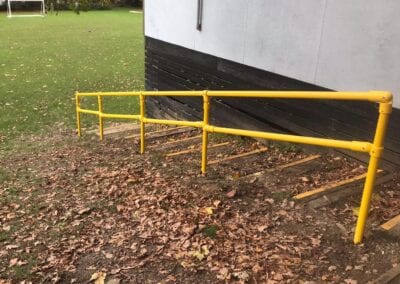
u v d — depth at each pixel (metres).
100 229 4.27
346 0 4.77
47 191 5.64
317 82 5.35
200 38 7.53
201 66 7.68
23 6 37.19
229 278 3.22
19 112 11.35
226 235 3.74
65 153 7.85
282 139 3.81
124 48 20.45
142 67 16.64
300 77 5.59
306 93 3.47
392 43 4.40
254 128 6.71
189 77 8.12
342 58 4.95
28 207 5.11
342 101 5.17
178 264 3.49
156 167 5.84
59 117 11.11
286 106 6.01
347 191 4.19
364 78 4.75
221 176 5.10
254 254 3.43
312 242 3.43
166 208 4.41
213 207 4.19
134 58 18.23
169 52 8.62
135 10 40.09
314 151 5.70
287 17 5.60
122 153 7.12
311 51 5.34
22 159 7.71
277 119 6.22
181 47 8.16
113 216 4.51
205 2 7.18
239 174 5.16
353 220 3.65
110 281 3.40
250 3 6.19
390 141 4.63
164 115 9.49
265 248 3.47
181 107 8.76
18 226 4.60
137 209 4.55
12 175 6.64
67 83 14.12
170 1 8.23
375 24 4.52
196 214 4.14
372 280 2.93
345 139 5.23
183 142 7.27
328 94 3.27
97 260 3.73
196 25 7.53
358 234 3.28
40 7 37.62
